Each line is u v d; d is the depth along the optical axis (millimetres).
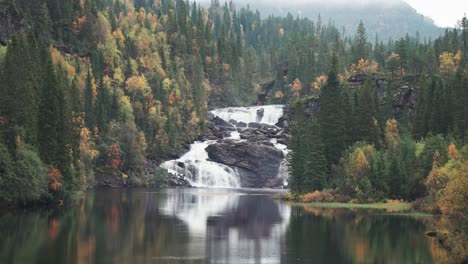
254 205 130125
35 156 111438
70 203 125500
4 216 97062
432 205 114000
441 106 164625
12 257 65062
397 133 166375
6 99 113812
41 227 86500
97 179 188750
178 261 65312
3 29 174500
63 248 70938
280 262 64938
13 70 118000
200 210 116688
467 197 68875
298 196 142750
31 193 107938
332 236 82625
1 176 104938
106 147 193750
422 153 134875
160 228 89625
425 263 64250
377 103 179500
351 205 129000
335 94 157250
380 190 135875
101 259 65500
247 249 72562
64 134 125875
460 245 65125
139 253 69312
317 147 145250
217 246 74500
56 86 125000
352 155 140000
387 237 81500
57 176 120000
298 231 87312
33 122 118750
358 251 71188
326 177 145875
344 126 157250
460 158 115562
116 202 132000
